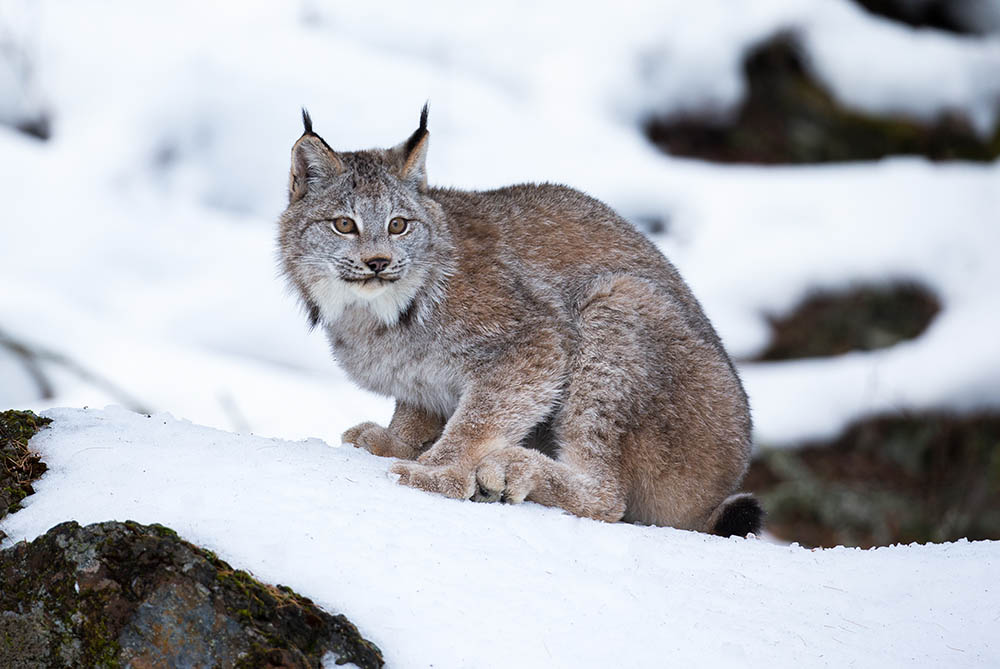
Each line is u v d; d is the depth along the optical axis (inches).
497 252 319.3
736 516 309.1
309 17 807.1
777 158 796.6
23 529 225.1
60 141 713.0
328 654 206.1
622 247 337.1
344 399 558.6
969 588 248.2
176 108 717.3
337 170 315.9
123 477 241.6
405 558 229.0
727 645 219.3
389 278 303.3
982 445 627.5
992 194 725.3
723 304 678.5
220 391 547.2
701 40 799.1
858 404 637.9
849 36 824.3
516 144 726.5
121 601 210.7
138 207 676.1
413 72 757.3
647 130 791.1
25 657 215.3
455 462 294.0
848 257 696.4
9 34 743.7
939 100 819.4
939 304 686.5
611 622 222.7
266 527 228.8
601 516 301.1
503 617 219.0
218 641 206.4
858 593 246.5
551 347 310.7
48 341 558.3
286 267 325.7
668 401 313.3
